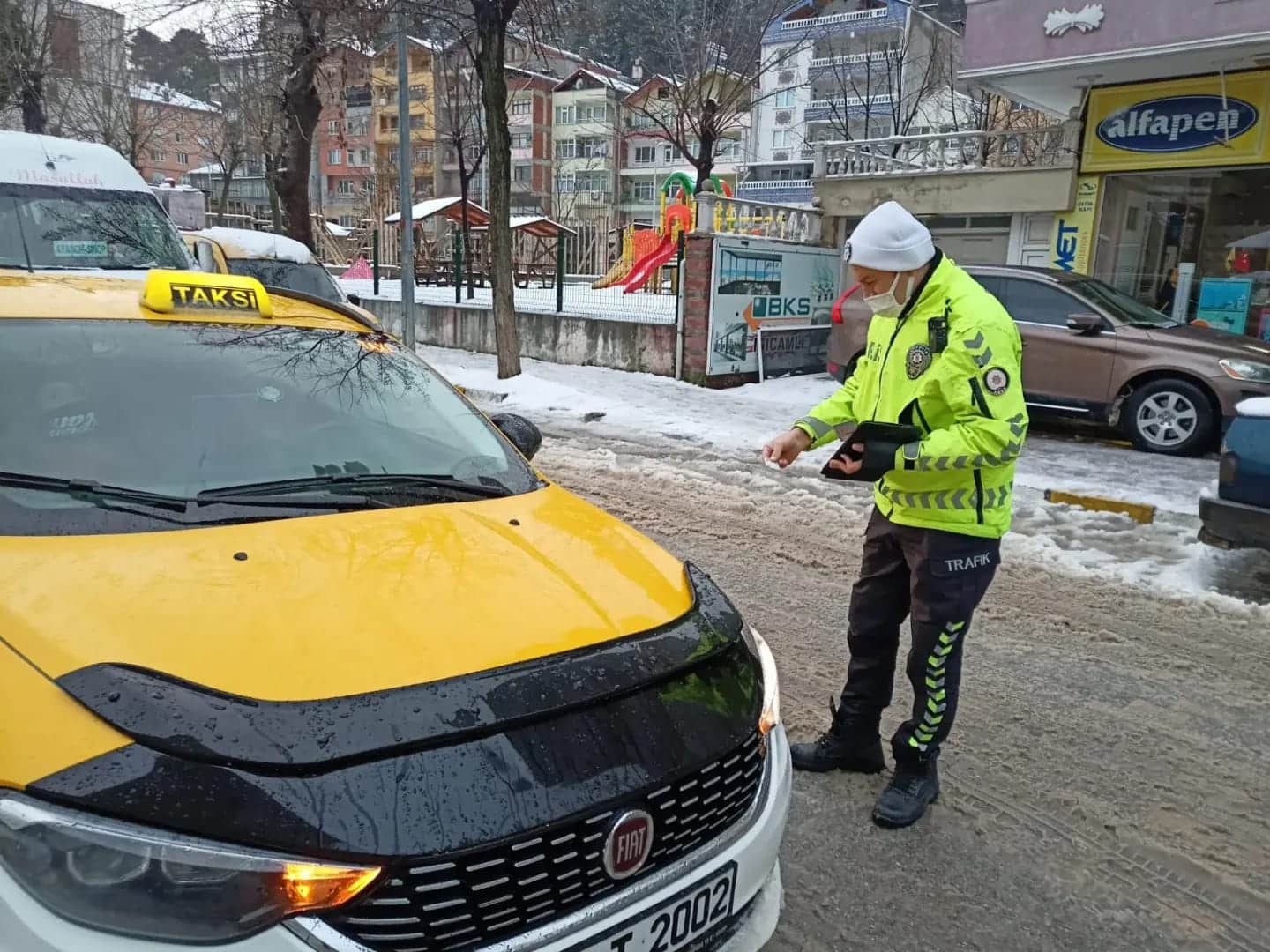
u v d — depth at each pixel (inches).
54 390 100.7
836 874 116.6
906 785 128.1
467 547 90.0
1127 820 130.3
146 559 79.8
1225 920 111.2
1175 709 162.6
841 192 566.3
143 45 729.0
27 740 59.8
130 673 64.2
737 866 76.9
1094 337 370.6
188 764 59.6
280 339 121.9
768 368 535.2
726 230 521.0
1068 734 153.0
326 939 58.0
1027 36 443.2
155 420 101.7
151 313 117.3
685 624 86.1
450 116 1000.2
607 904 67.4
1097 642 189.3
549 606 81.7
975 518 116.0
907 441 108.9
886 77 1093.1
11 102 722.8
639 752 71.1
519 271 1018.1
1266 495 201.5
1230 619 200.8
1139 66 434.0
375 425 114.0
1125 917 111.2
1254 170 454.3
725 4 860.6
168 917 56.7
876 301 115.6
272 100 666.8
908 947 104.9
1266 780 141.3
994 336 109.2
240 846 57.8
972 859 120.6
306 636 70.9
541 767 66.4
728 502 285.0
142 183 342.0
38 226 302.8
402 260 517.0
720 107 845.8
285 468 101.5
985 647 185.8
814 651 181.3
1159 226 485.7
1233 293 465.1
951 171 524.7
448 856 60.3
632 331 542.0
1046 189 496.4
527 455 131.1
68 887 56.3
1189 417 353.1
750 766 81.5
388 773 62.1
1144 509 273.1
